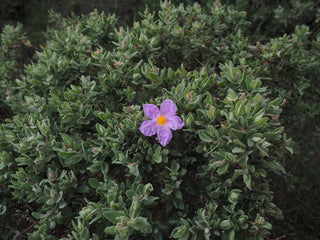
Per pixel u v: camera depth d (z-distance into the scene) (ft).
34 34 2.60
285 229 1.65
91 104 1.24
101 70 1.42
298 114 1.80
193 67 1.62
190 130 1.04
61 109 1.28
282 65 1.48
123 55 1.33
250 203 1.03
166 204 1.04
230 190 1.02
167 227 1.01
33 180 1.11
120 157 1.00
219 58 1.56
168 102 1.00
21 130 1.21
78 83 1.43
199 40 1.51
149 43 1.44
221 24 1.65
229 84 1.22
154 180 1.09
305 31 1.67
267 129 1.04
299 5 2.15
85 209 0.96
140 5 2.31
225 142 0.96
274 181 1.61
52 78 1.38
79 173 1.11
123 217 0.86
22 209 1.28
